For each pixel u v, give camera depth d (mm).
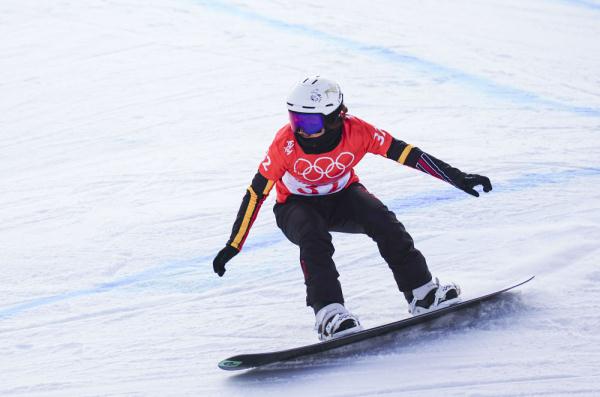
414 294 11109
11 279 15281
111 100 30000
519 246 14422
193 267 15406
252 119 27031
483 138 23219
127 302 13898
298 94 10711
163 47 37062
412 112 26828
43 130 27125
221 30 39844
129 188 20844
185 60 34969
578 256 13508
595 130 23859
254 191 11375
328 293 10711
